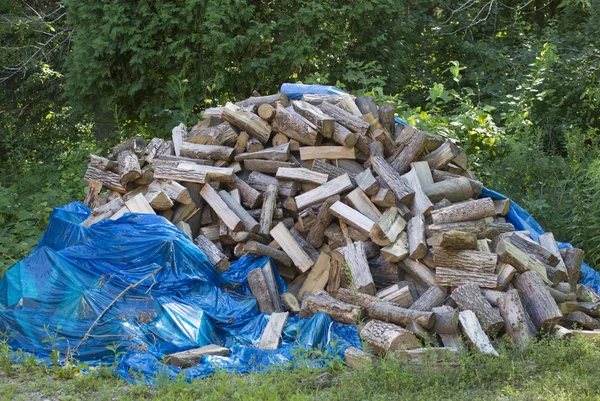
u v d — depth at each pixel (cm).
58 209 862
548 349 632
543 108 1395
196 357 645
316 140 859
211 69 1352
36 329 686
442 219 768
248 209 852
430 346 623
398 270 771
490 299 698
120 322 681
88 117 1544
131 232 764
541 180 1105
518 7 1786
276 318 712
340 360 631
